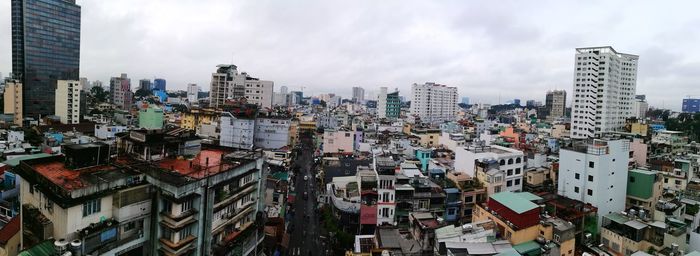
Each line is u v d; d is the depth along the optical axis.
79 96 167.38
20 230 40.62
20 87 165.38
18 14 197.75
